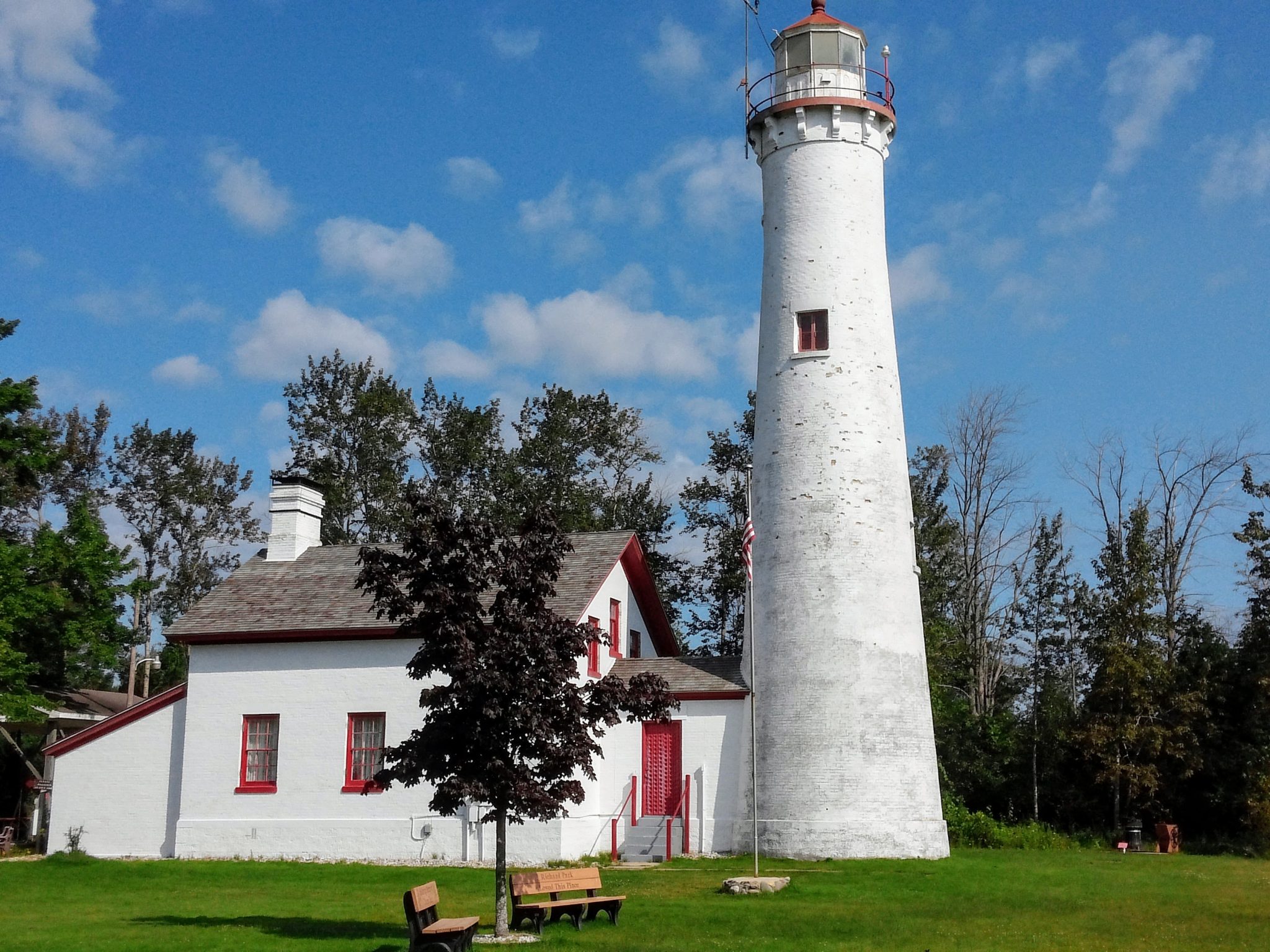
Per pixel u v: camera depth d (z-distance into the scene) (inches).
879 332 1189.1
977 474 2030.0
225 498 2775.6
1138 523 1571.1
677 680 1191.6
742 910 741.3
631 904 772.6
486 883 917.2
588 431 2126.0
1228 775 1450.5
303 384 2299.5
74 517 1598.2
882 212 1232.8
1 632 1311.5
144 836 1181.1
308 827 1127.6
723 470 2020.2
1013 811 1569.9
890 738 1100.5
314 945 610.2
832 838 1074.7
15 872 1005.8
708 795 1152.8
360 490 2207.2
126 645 2154.3
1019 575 2014.0
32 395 1405.0
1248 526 1592.0
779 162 1229.1
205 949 595.8
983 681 1956.2
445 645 637.9
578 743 647.8
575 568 1218.0
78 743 1208.8
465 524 663.1
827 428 1156.5
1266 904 783.1
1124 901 798.5
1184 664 1530.5
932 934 641.6
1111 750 1457.9
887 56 1258.6
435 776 648.4
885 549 1141.1
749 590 1171.9
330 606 1192.2
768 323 1216.2
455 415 2224.4
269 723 1166.3
